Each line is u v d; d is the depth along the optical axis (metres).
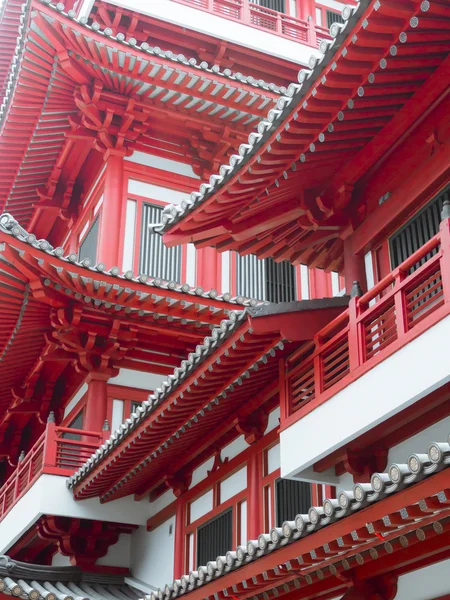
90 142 24.95
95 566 19.59
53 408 25.41
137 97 23.59
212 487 16.70
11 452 29.06
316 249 15.27
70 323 20.91
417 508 8.47
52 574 18.62
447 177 12.11
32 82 23.08
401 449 11.64
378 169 13.34
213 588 11.86
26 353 23.39
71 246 26.75
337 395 11.84
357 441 11.84
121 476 18.23
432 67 11.39
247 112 23.69
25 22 21.55
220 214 13.82
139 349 22.22
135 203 24.16
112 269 20.05
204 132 24.45
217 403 14.77
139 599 18.02
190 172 25.47
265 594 11.95
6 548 21.52
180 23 25.03
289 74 27.17
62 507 19.12
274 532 10.19
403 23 10.41
